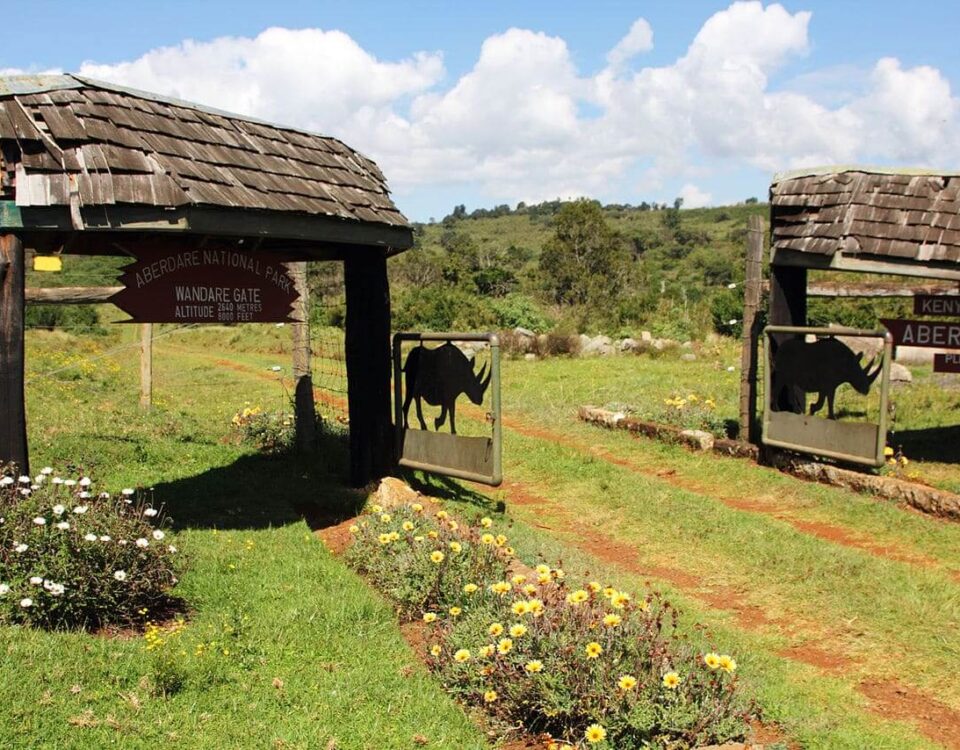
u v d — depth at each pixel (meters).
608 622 4.38
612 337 25.80
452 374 8.25
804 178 9.88
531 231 120.31
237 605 5.45
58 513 5.00
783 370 9.70
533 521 8.38
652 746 3.97
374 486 8.52
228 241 7.75
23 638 4.46
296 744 3.92
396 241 8.12
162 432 10.79
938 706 4.90
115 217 5.67
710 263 58.69
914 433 11.47
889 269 8.84
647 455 10.93
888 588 6.42
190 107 7.17
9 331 5.55
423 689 4.59
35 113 5.81
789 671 5.27
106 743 3.72
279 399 15.56
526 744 4.21
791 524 8.18
